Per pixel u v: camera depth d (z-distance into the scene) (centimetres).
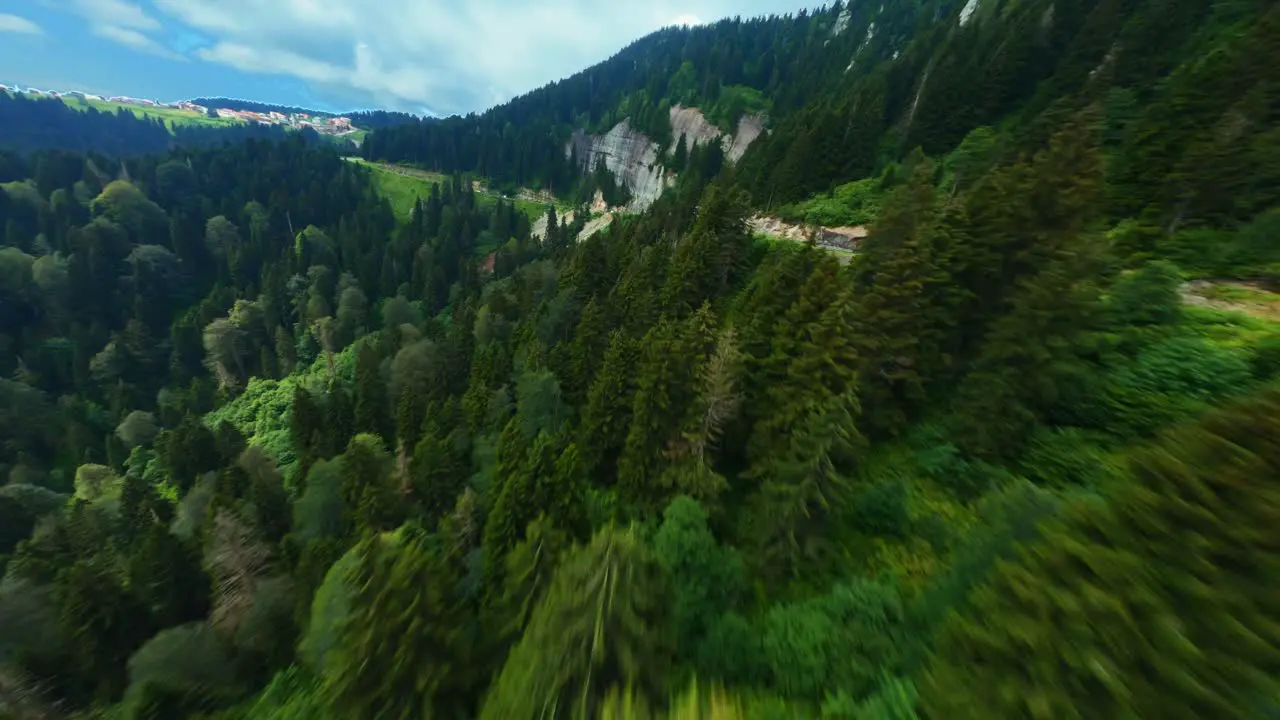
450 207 15775
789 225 6162
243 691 2764
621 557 1349
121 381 9331
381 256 13150
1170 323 2456
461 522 3178
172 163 14925
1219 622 756
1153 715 752
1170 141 3488
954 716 970
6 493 6475
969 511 2320
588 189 18925
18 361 9681
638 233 8250
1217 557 801
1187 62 4466
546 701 1170
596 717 1149
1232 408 901
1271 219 2745
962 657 1023
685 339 3083
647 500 2853
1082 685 832
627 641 1247
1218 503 827
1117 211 3603
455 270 13138
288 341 10225
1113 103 4781
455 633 1582
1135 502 916
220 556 3275
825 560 2230
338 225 15475
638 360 3506
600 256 6281
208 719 2564
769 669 1623
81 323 10550
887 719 1273
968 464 2467
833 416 2184
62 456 8300
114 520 5394
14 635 3303
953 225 3028
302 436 5862
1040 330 2419
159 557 3584
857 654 1556
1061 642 866
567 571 1385
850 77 12612
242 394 9000
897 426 2864
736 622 1792
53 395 9406
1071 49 5934
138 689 2588
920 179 3588
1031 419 2381
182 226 12700
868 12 16438
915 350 2847
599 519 2773
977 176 5184
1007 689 896
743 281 5128
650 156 17700
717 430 2816
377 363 7188
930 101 6512
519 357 5322
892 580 2094
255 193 15525
